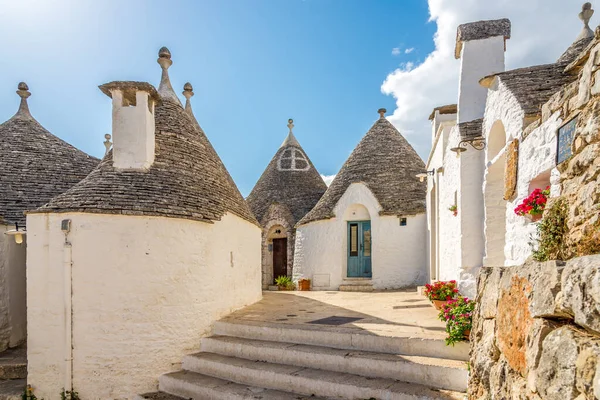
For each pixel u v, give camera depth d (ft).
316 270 52.26
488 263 21.90
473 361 14.35
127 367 21.50
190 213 23.94
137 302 21.91
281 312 28.89
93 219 21.68
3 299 26.55
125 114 24.99
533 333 9.75
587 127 10.22
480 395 13.39
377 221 48.96
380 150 55.42
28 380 21.39
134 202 22.53
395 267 47.83
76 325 21.33
